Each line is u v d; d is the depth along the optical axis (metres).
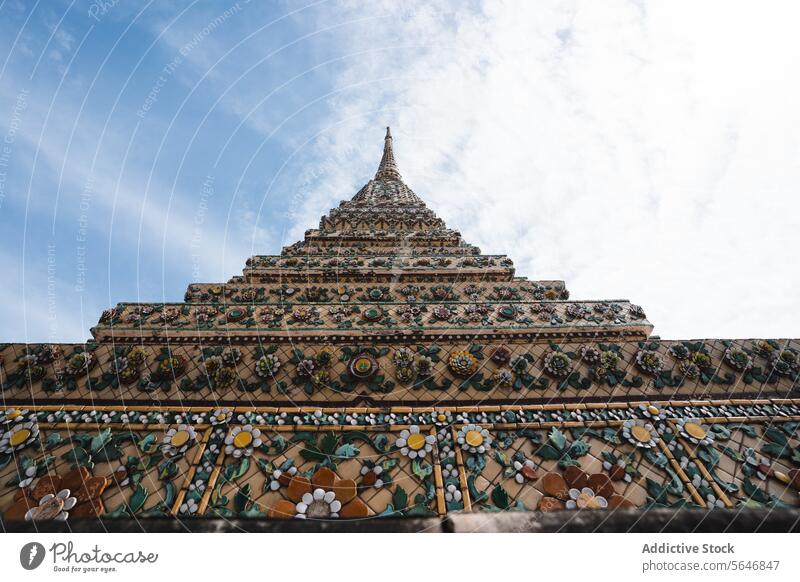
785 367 7.40
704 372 7.38
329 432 6.35
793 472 5.69
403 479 5.75
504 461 5.96
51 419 6.52
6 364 7.37
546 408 6.76
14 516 5.20
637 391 7.16
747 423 6.51
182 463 5.93
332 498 5.39
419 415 6.66
